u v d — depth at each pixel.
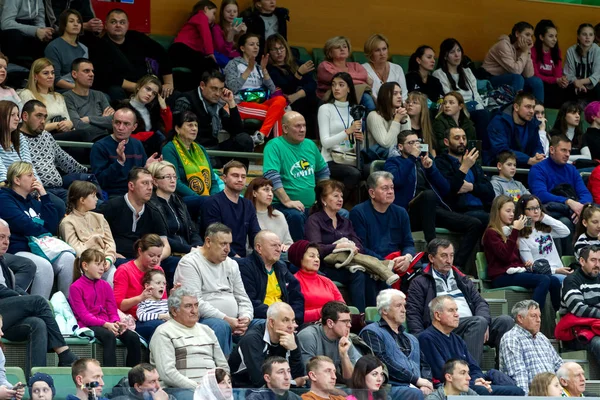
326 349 20.38
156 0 32.12
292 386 19.20
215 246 21.22
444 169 27.67
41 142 24.03
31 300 19.34
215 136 28.23
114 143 24.88
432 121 30.00
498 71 34.28
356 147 27.69
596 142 31.91
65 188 24.08
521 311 22.66
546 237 26.20
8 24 28.78
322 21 34.53
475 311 23.59
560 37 37.88
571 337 24.08
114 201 22.75
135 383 16.78
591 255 24.23
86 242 21.56
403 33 35.59
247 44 29.91
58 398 16.05
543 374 20.86
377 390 17.97
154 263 21.22
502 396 19.03
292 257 23.25
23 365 19.33
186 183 25.25
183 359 19.14
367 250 24.73
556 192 28.50
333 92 28.44
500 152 29.89
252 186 24.41
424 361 21.64
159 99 27.59
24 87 27.84
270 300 22.11
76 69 27.11
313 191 26.42
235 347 19.62
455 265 26.72
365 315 23.17
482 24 36.69
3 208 21.34
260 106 29.25
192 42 30.70
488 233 26.14
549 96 35.09
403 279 24.06
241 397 16.75
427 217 26.34
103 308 20.38
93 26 29.30
